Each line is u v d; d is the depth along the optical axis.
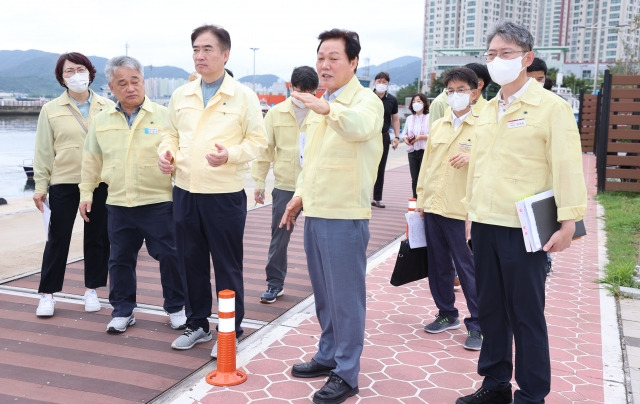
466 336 4.07
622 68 27.52
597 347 3.88
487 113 2.94
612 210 8.93
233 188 3.57
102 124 4.02
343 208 3.01
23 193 14.20
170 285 4.09
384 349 3.82
